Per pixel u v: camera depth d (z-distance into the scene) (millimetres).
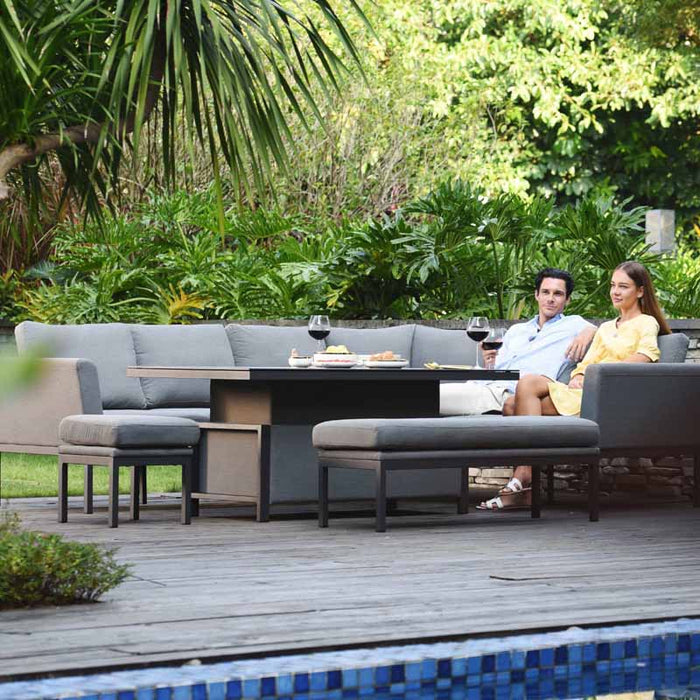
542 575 5715
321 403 8312
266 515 8008
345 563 6078
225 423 8258
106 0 6863
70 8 6516
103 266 14969
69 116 6797
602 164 26359
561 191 26578
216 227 15102
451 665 4016
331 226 15125
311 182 17984
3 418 8508
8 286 15742
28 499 9352
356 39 19172
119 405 9711
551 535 7312
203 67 6402
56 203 15961
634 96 24062
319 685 3803
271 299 14102
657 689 4266
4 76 6535
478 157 19984
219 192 7137
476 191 13133
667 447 8719
